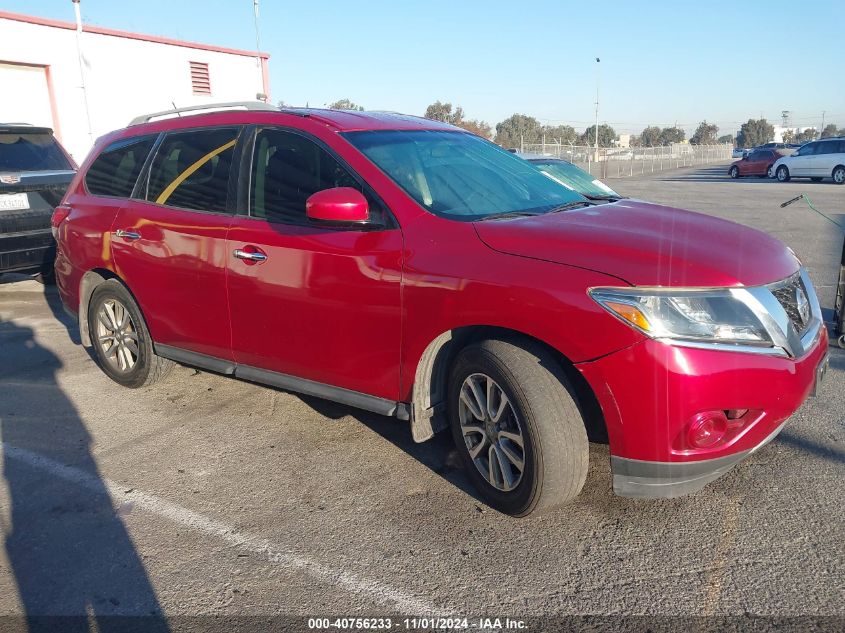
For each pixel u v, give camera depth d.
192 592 2.80
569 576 2.81
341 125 3.89
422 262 3.22
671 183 28.58
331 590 2.78
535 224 3.21
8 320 7.17
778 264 3.08
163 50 20.67
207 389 5.00
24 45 17.17
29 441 4.23
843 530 3.04
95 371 5.49
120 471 3.82
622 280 2.75
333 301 3.54
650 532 3.09
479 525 3.19
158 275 4.42
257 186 3.98
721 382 2.69
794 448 3.80
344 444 4.06
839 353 5.36
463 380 3.25
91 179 5.13
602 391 2.79
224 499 3.49
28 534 3.24
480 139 4.52
